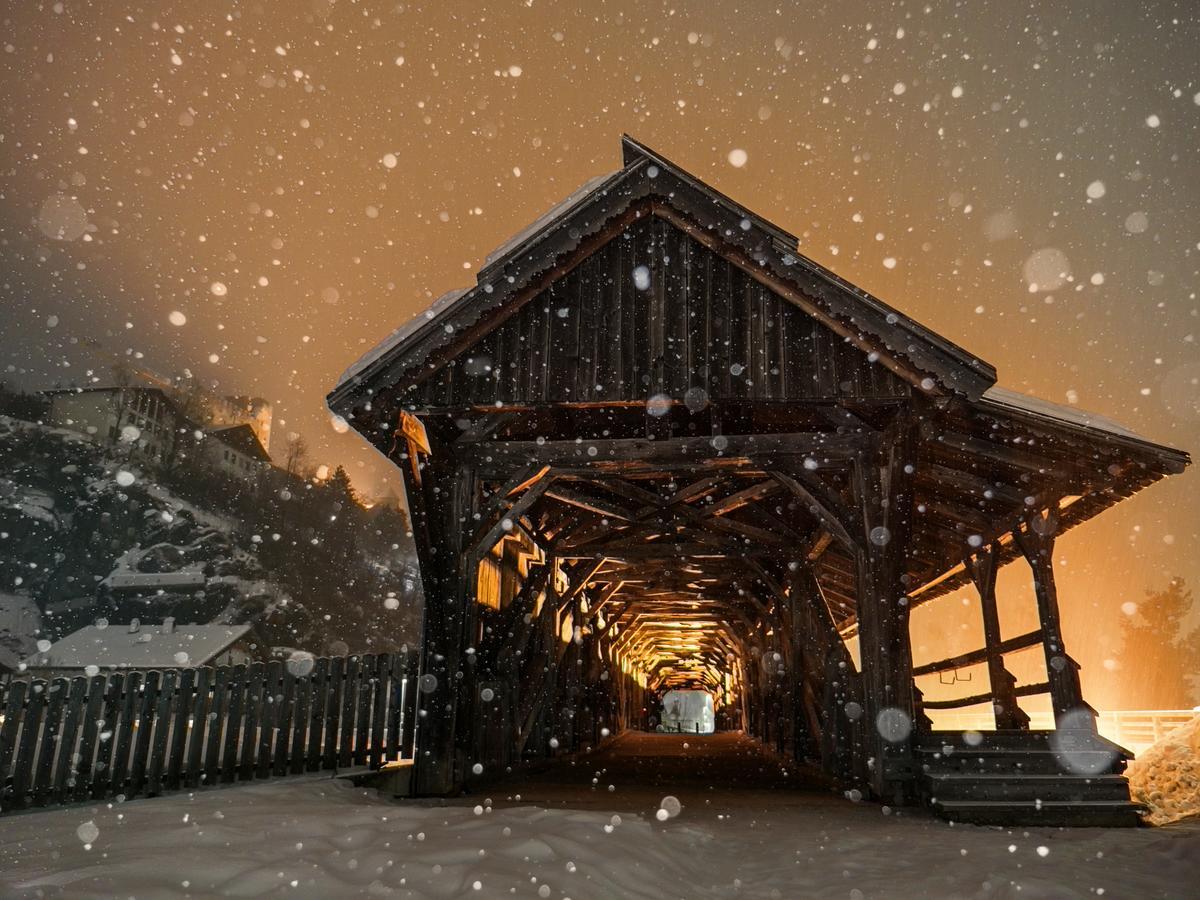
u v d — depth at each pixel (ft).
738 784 34.27
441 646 29.01
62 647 163.53
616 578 56.95
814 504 29.76
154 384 335.88
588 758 50.24
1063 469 28.99
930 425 29.01
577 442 31.01
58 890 9.95
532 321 29.99
